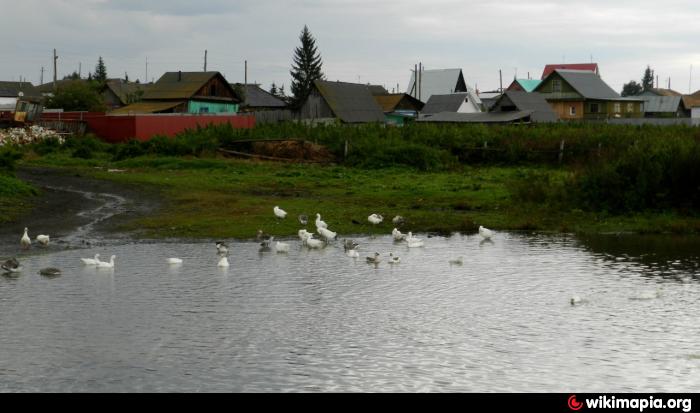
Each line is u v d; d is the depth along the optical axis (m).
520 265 23.41
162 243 26.45
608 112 100.50
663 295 19.91
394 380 14.47
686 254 24.98
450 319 17.94
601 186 32.38
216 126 56.59
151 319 17.67
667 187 31.67
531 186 34.44
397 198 36.03
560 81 100.75
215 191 37.84
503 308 18.81
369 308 18.73
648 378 14.66
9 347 15.77
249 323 17.47
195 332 16.83
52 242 26.09
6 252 24.45
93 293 19.77
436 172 46.16
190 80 88.62
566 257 24.59
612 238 27.95
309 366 15.04
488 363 15.30
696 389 14.16
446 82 127.75
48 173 44.88
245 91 104.69
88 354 15.47
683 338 16.66
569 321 17.80
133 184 39.94
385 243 27.03
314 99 83.75
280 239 27.59
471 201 34.88
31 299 19.16
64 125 61.53
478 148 49.97
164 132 62.91
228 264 22.89
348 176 43.28
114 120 61.25
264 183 40.31
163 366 14.95
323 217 31.23
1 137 54.59
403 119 93.75
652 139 43.28
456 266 23.28
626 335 16.86
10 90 125.94
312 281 21.30
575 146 48.44
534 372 14.88
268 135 53.78
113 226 28.97
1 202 32.44
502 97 81.06
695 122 81.69
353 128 57.03
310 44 137.00
